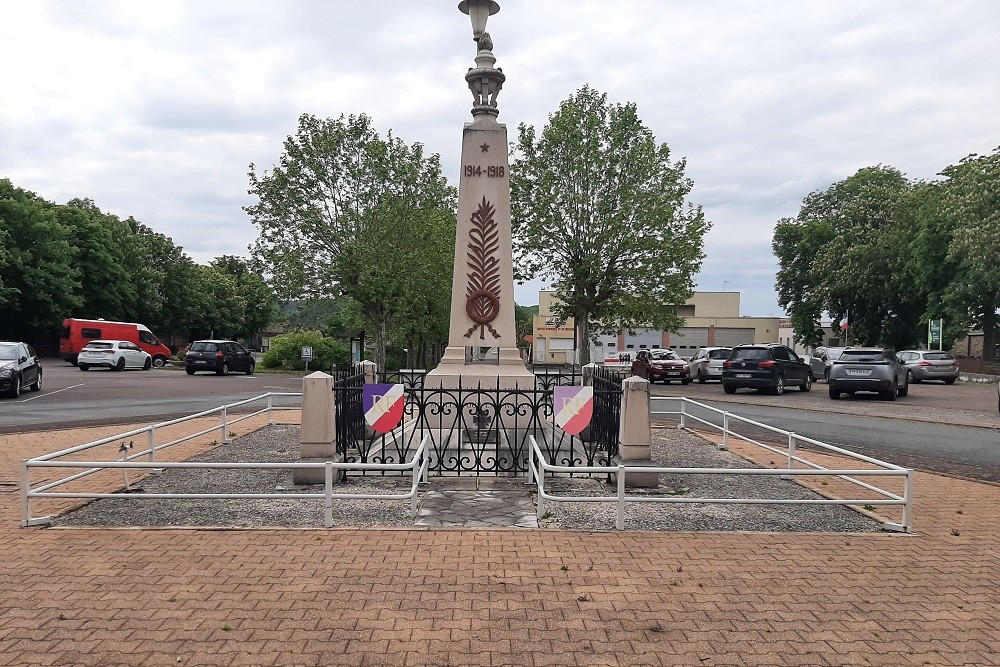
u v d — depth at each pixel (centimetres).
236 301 6625
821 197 5066
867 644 369
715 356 2808
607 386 846
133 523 596
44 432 1146
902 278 3950
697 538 561
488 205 973
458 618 393
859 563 503
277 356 3653
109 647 352
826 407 1730
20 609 399
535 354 5331
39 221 4203
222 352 3114
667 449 1054
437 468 784
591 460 799
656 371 2702
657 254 2323
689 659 349
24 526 570
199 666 334
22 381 1844
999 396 1642
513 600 420
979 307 3488
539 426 904
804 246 4728
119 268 4866
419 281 2681
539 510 607
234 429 1217
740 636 376
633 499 570
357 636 368
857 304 4384
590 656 350
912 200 4069
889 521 632
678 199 2331
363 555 501
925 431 1287
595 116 2338
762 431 1290
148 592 426
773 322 5403
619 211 2262
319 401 749
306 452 749
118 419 1352
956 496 744
